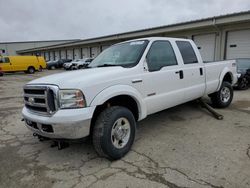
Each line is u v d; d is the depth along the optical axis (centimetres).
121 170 319
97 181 294
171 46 463
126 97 371
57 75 362
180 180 288
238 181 281
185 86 478
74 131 304
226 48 1695
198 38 1891
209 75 555
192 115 576
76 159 358
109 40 2864
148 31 2205
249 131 454
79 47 3972
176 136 436
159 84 414
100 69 373
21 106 791
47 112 317
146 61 400
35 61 2828
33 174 318
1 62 2533
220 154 354
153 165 329
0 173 323
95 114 342
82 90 307
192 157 348
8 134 487
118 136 346
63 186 287
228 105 660
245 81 995
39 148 406
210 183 279
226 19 1530
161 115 579
